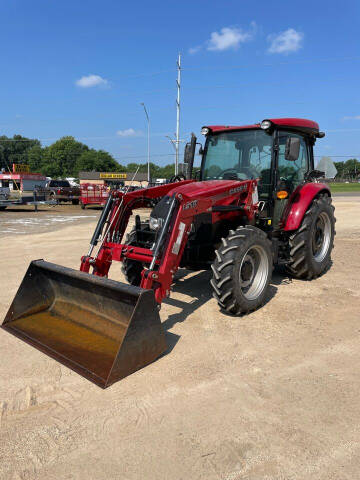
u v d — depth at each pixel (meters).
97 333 3.31
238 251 3.78
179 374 2.91
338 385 2.76
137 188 4.74
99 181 55.34
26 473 1.96
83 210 20.33
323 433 2.25
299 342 3.47
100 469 1.98
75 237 9.95
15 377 2.87
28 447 2.14
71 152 100.81
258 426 2.31
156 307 3.03
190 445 2.15
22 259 7.13
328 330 3.73
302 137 5.41
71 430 2.29
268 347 3.38
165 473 1.95
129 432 2.27
